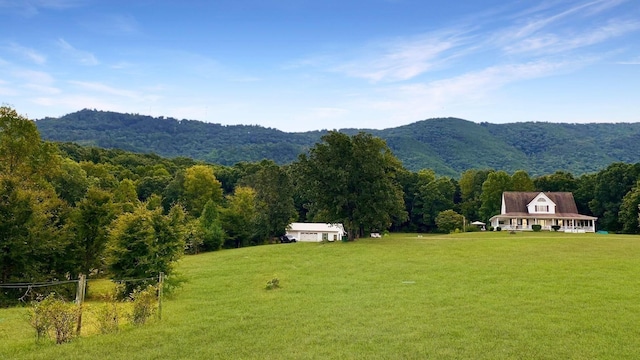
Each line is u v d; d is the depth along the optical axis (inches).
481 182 4658.0
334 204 2055.9
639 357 510.9
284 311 804.0
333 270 1316.4
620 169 3380.9
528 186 3858.3
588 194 3612.2
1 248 1128.8
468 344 563.2
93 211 1318.9
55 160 1697.8
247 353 541.0
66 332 605.9
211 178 3782.0
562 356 515.2
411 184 4559.5
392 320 698.8
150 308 754.2
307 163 2101.4
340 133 2085.4
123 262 1091.9
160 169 4485.7
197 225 2369.6
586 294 855.7
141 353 544.7
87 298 1170.0
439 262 1344.7
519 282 997.2
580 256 1364.4
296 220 3818.9
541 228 3036.4
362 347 556.4
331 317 735.1
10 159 1568.7
